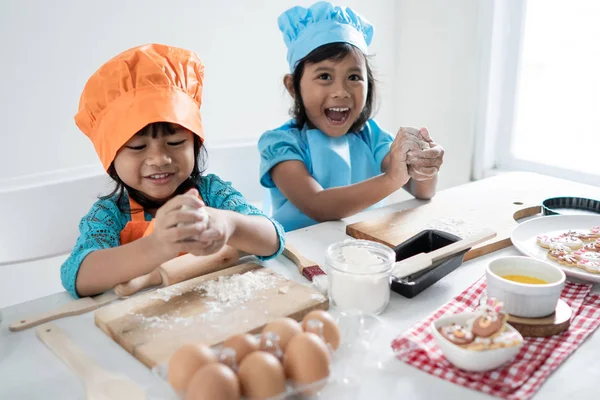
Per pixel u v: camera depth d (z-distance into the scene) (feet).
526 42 5.28
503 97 5.42
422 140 3.28
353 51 3.70
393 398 1.55
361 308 2.02
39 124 4.07
